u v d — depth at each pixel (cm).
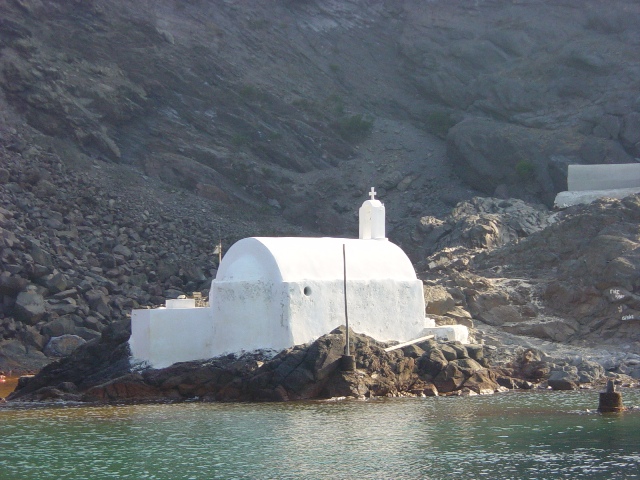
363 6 9338
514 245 5003
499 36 8456
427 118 8475
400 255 3959
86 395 3619
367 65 9038
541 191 7106
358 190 7688
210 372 3550
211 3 8925
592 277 4469
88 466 2425
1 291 5388
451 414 3083
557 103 7694
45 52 7638
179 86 8075
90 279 5750
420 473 2302
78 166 7081
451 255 5134
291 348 3522
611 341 4281
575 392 3622
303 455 2498
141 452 2572
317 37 9138
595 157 7012
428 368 3650
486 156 7400
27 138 7012
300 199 7588
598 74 7681
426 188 7650
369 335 3778
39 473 2362
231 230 6950
